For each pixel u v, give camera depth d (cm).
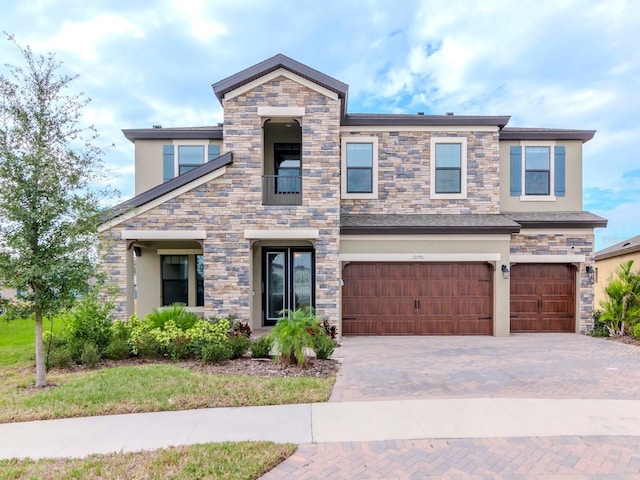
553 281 1416
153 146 1477
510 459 456
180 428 543
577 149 1502
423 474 422
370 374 829
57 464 441
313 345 873
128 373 788
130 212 1155
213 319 1133
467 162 1417
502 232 1311
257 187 1222
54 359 860
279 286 1449
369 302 1344
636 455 466
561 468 436
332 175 1227
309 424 555
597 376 816
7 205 678
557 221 1378
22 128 707
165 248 1474
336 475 420
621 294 1303
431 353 1050
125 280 1193
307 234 1219
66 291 734
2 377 806
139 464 437
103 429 541
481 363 932
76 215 739
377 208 1417
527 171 1501
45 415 588
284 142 1472
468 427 546
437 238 1323
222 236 1215
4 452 475
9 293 759
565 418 579
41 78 730
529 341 1234
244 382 733
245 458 448
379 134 1420
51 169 703
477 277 1343
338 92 1224
